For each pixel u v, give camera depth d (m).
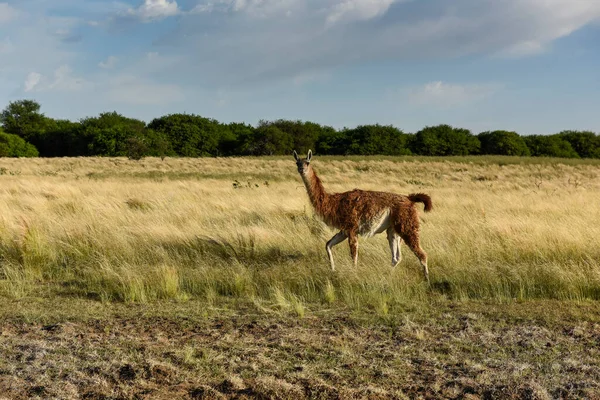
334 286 7.32
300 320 6.00
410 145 84.56
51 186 17.56
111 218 10.85
